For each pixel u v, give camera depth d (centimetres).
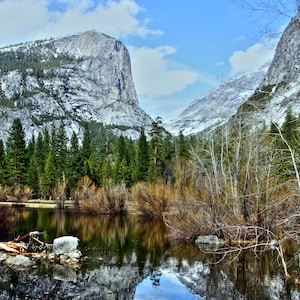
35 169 6950
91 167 6994
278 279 1612
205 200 2622
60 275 1664
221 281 1596
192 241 2528
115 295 1398
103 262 1931
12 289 1448
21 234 2683
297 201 1459
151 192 4228
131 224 3619
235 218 2355
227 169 2891
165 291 1462
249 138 2278
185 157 6131
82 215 4403
